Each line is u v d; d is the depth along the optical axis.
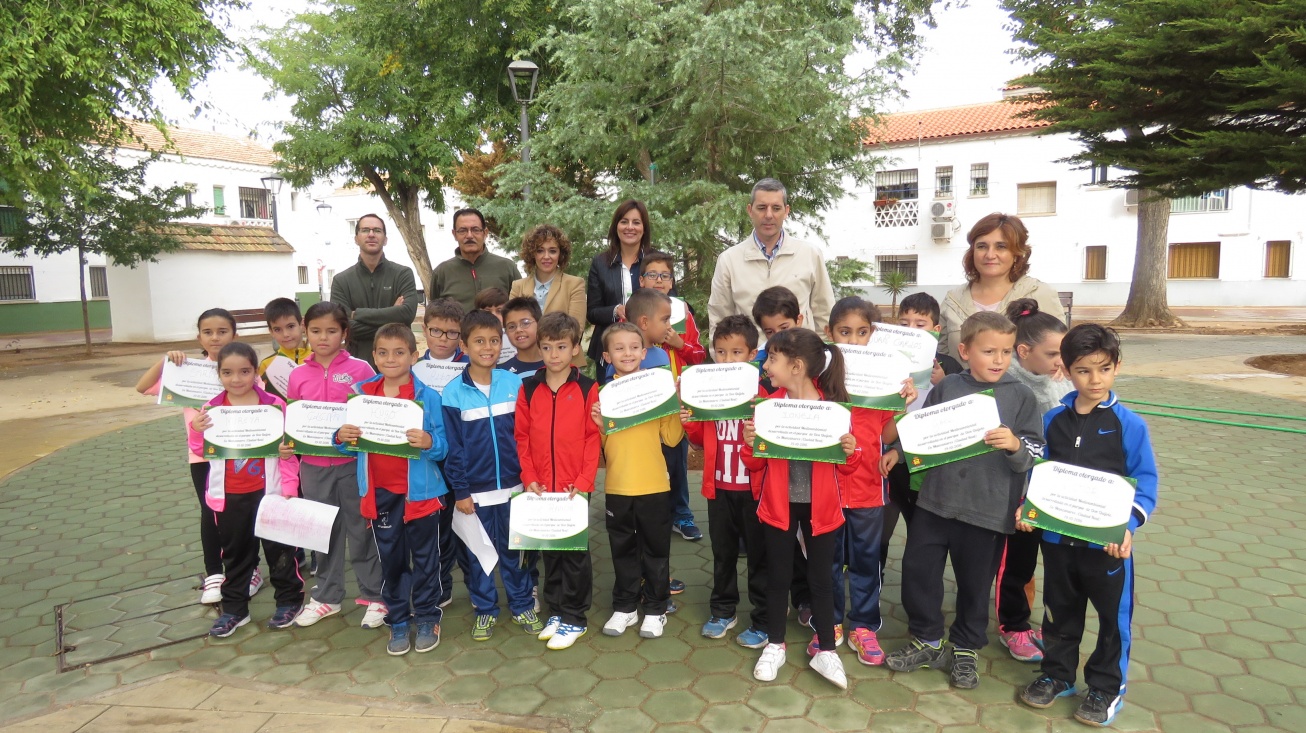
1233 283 23.84
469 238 5.01
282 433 3.34
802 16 6.20
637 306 3.69
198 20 9.73
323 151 16.89
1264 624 3.34
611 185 7.31
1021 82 12.87
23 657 3.31
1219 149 9.79
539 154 7.63
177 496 5.77
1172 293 24.78
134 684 3.05
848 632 3.28
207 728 2.72
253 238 23.00
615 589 3.40
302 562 4.29
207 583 3.83
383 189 18.80
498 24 13.80
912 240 26.08
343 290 4.81
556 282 4.75
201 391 3.56
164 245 17.72
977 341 2.79
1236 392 8.84
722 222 5.88
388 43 15.75
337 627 3.54
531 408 3.32
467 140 17.12
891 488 3.40
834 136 6.48
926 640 3.01
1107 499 2.52
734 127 6.16
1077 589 2.66
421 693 2.94
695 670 3.07
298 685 3.02
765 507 2.95
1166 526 4.58
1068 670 2.71
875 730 2.62
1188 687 2.84
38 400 10.41
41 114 9.42
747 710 2.77
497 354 3.35
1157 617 3.42
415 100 16.84
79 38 8.72
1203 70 9.91
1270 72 8.80
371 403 3.17
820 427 2.82
